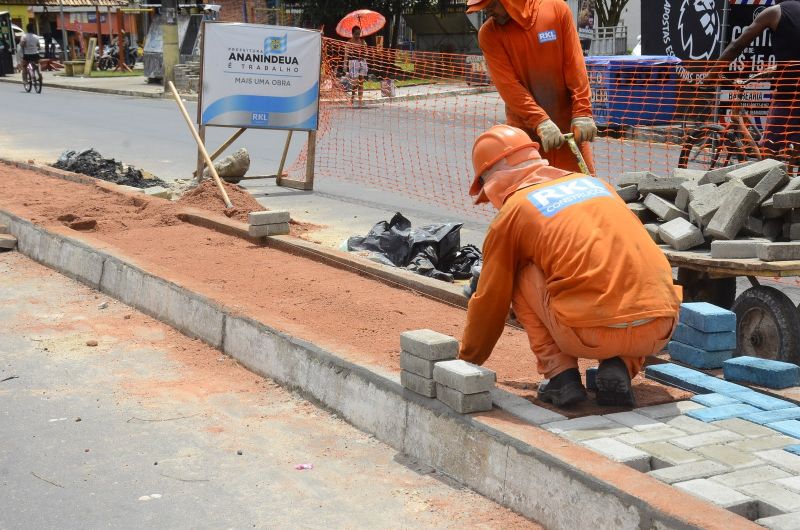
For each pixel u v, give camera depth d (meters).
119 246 8.76
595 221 4.28
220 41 12.21
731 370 4.93
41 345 6.59
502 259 4.49
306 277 7.56
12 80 40.19
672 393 4.71
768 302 5.38
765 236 5.68
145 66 36.25
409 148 17.42
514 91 6.55
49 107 27.11
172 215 9.90
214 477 4.52
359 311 6.57
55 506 4.25
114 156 16.31
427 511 4.13
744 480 3.68
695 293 6.37
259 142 18.64
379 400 4.93
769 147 9.59
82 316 7.32
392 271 7.39
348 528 4.01
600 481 3.63
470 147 17.52
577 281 4.21
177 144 18.25
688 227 5.88
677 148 15.51
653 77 16.28
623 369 4.39
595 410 4.49
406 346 4.71
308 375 5.50
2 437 5.03
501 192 4.60
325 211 11.40
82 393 5.68
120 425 5.18
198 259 8.21
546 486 3.88
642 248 4.29
